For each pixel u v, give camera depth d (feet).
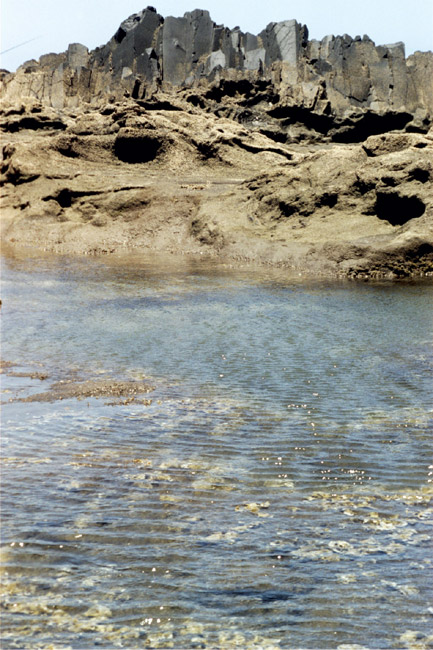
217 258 110.11
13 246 127.54
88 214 138.31
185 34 213.46
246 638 13.57
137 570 16.39
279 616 14.37
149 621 14.19
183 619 14.26
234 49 209.15
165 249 121.70
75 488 21.97
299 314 63.16
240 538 18.24
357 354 46.34
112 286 81.30
